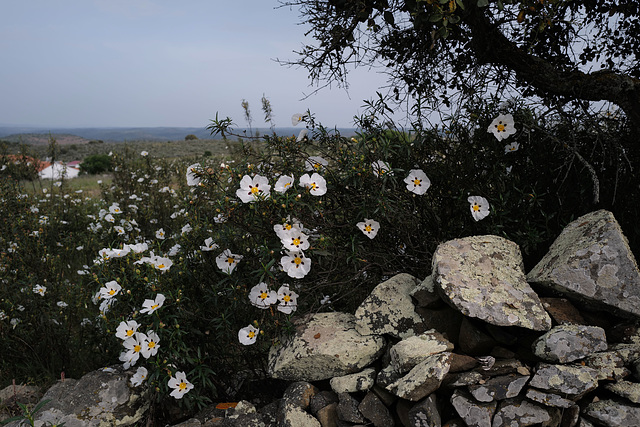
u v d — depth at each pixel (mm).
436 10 1186
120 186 3145
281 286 1186
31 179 3154
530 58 1451
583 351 957
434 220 1398
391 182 1289
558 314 1050
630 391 927
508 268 1122
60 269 2023
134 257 1317
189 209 1432
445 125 1408
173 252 1408
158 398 1157
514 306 1021
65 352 1537
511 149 1368
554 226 1392
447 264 1096
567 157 1275
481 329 1058
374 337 1178
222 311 1255
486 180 1390
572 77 1426
